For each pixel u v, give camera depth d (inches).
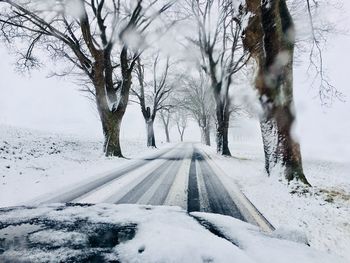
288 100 342.6
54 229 70.4
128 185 337.1
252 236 69.1
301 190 294.4
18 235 66.4
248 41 367.2
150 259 53.2
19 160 454.9
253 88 368.2
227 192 297.9
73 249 58.5
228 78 738.8
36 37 626.8
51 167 454.9
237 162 634.8
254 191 302.8
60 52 688.4
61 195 285.0
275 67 341.4
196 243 58.2
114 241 62.4
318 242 165.5
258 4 354.9
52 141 753.6
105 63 689.6
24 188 315.6
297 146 336.5
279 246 63.0
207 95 1080.2
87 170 470.6
